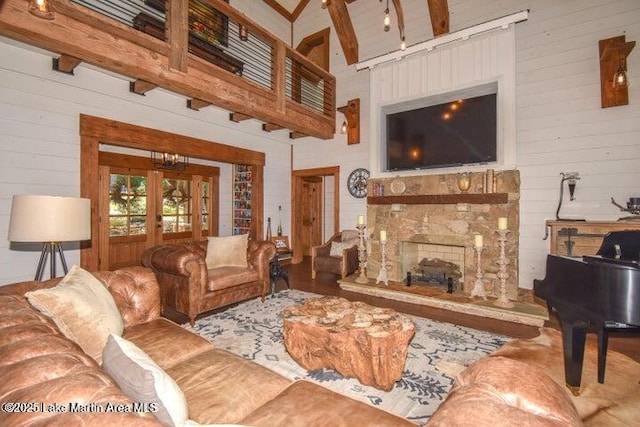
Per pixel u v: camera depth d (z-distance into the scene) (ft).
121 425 2.30
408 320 7.39
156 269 11.23
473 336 9.65
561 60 12.42
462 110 14.23
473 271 13.06
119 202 18.02
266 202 20.20
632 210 10.39
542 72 12.75
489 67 13.62
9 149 10.11
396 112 16.24
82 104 11.66
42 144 10.75
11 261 10.24
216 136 16.87
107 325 5.38
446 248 14.89
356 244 17.26
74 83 11.44
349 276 15.97
